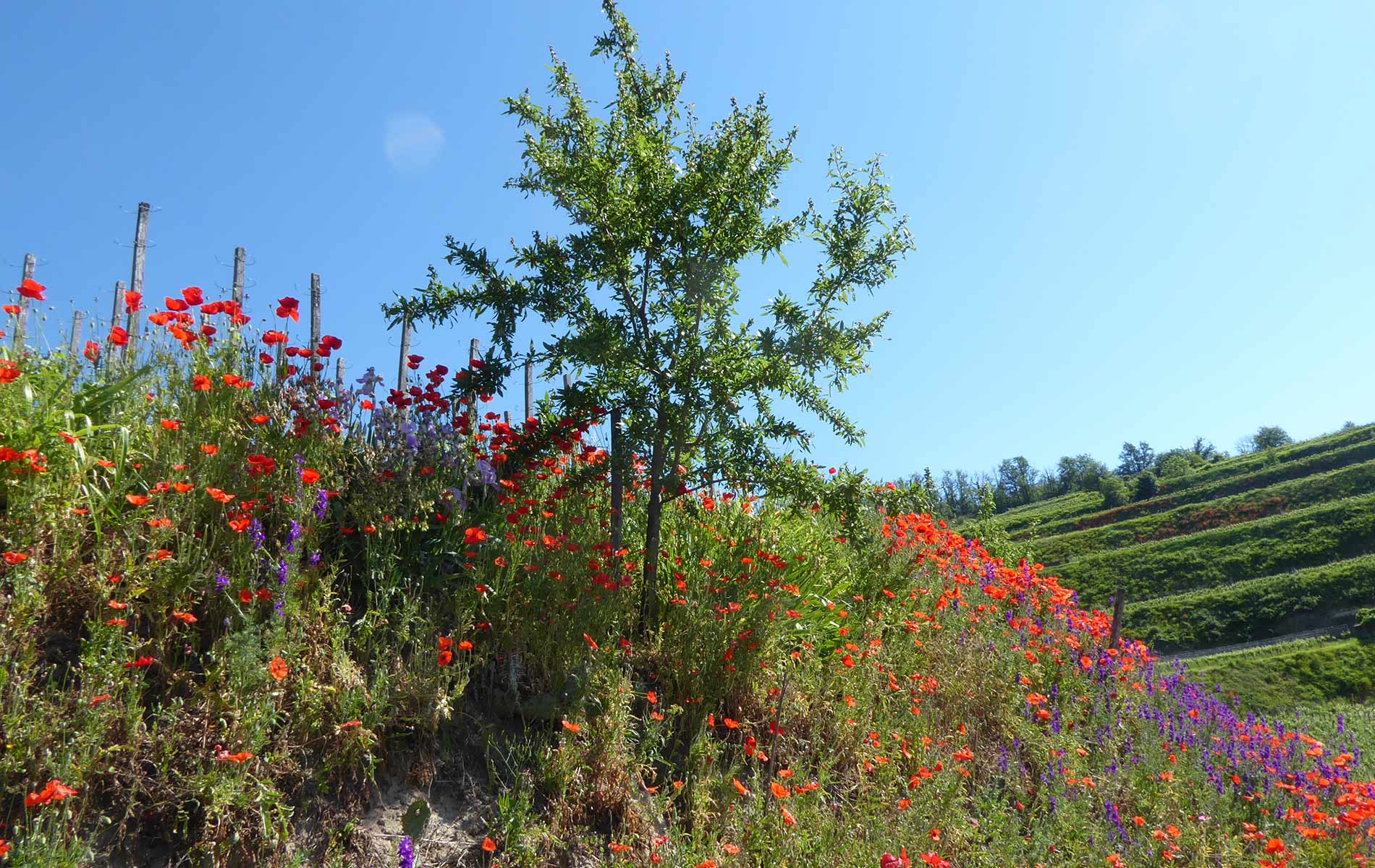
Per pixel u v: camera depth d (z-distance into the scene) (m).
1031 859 4.48
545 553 4.62
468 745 3.68
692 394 5.10
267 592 3.31
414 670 3.62
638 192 5.26
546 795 3.62
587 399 5.36
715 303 5.29
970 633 6.71
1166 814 5.43
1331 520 39.94
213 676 3.06
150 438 3.85
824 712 4.90
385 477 4.29
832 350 5.18
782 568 5.15
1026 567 8.73
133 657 3.04
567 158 5.37
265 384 4.29
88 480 3.46
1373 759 8.80
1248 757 6.59
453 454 4.86
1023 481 96.88
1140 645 8.63
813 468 5.41
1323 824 5.43
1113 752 5.96
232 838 2.78
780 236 5.41
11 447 3.24
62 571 3.08
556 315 5.35
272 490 3.90
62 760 2.62
